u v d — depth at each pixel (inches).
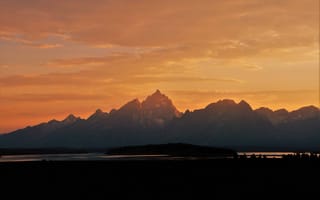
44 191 3737.7
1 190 3809.1
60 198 3422.7
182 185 4015.8
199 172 5216.5
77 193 3627.0
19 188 3914.9
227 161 7613.2
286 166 6072.8
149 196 3449.8
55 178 4650.6
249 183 4143.7
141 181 4330.7
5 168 5944.9
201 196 3449.8
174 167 6063.0
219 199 3334.2
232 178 4549.7
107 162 7549.2
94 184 4126.5
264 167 5905.5
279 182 4200.3
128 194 3548.2
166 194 3528.5
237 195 3486.7
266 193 3587.6
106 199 3351.4
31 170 5570.9
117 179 4503.0
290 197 3412.9
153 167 6087.6
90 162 7598.4
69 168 5915.4
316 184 4069.9
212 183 4151.1
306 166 6053.2
